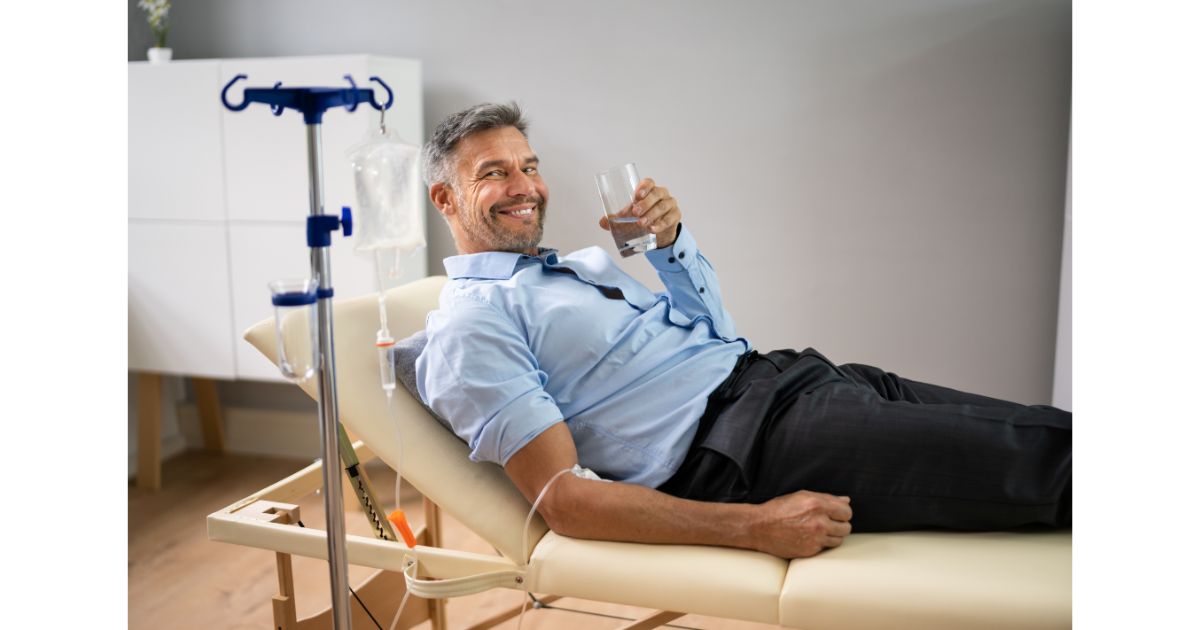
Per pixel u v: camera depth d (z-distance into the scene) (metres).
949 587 1.23
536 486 1.43
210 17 3.21
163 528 2.73
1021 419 1.41
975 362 2.74
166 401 3.39
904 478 1.39
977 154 2.64
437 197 1.85
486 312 1.55
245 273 2.83
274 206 2.76
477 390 1.45
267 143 2.73
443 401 1.49
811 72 2.73
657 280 2.94
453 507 1.48
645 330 1.67
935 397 1.71
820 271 2.82
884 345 2.81
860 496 1.41
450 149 1.79
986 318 2.71
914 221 2.72
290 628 1.56
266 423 3.37
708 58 2.80
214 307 2.87
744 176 2.83
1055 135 2.58
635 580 1.33
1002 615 1.18
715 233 2.88
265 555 2.55
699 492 1.52
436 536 2.16
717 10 2.77
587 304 1.64
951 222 2.69
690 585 1.31
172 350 2.93
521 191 1.76
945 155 2.67
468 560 1.42
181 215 2.85
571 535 1.42
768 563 1.33
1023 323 2.68
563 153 2.96
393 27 3.05
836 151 2.75
